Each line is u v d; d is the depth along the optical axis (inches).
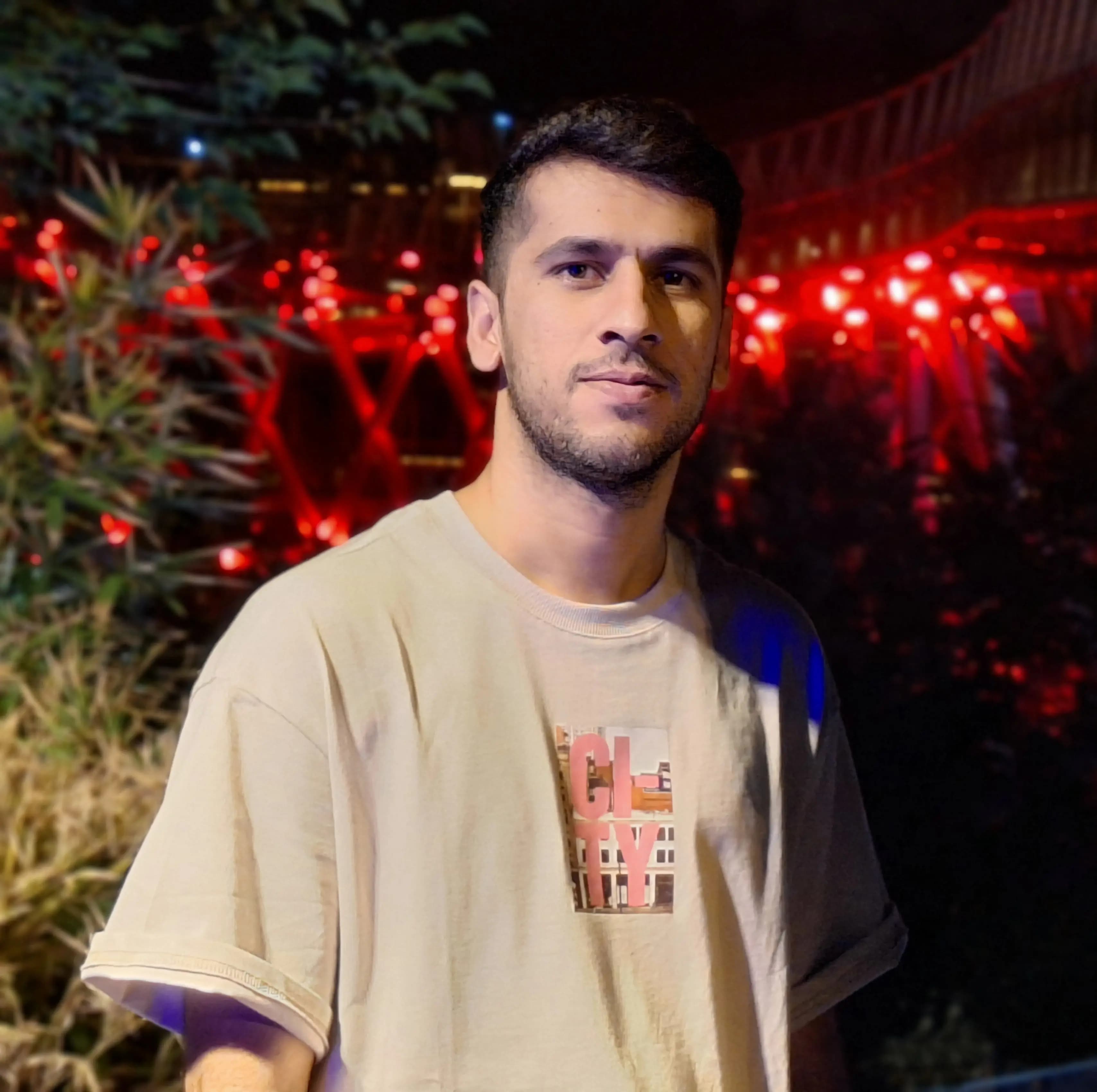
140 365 131.6
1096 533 172.9
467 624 54.5
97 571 133.3
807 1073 64.4
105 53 159.9
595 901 53.7
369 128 171.9
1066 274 184.7
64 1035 102.4
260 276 197.6
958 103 180.1
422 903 51.6
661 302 54.7
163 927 50.1
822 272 193.5
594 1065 51.1
